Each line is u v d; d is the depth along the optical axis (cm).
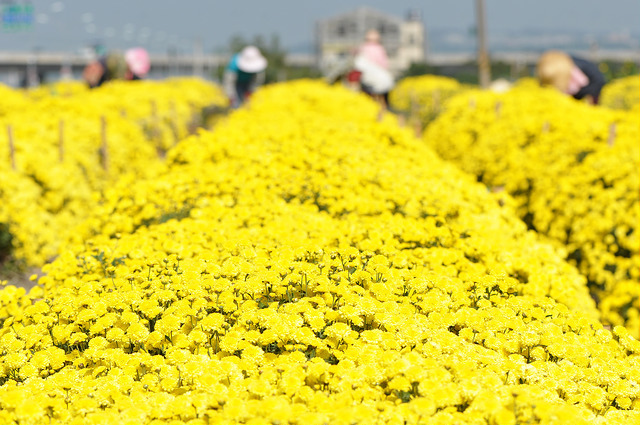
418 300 594
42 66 17650
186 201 973
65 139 1620
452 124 2216
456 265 692
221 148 1227
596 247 1123
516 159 1620
